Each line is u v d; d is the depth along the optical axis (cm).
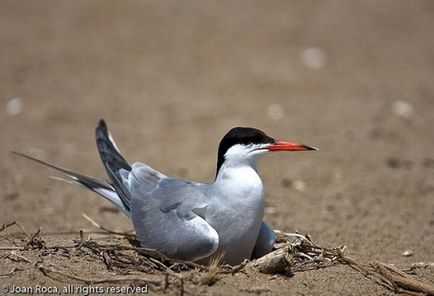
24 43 2331
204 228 811
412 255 1001
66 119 1758
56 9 2683
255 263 812
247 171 830
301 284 798
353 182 1381
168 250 832
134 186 904
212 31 2452
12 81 2011
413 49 2336
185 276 776
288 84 2002
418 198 1305
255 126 1680
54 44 2334
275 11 2689
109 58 2217
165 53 2262
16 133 1659
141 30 2464
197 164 1462
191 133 1658
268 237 862
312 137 1622
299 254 866
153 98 1903
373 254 997
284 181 1379
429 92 1966
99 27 2500
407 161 1507
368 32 2480
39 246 854
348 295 788
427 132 1698
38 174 1417
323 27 2519
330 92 1953
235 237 823
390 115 1795
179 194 850
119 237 975
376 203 1270
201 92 1941
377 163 1491
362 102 1880
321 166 1472
